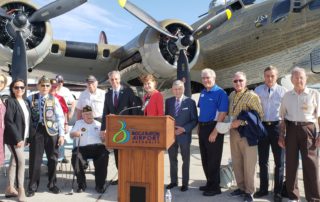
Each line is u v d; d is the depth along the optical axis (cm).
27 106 386
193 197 385
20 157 365
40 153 397
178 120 412
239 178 387
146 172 255
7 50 643
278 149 371
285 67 732
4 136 362
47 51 696
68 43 842
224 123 375
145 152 256
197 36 731
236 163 386
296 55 705
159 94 401
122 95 429
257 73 796
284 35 718
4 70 718
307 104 334
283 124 359
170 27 753
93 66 937
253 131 359
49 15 670
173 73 762
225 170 429
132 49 796
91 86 473
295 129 340
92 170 521
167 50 746
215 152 395
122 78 877
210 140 387
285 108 351
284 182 381
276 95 377
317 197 339
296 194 350
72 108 603
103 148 413
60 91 582
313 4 671
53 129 402
